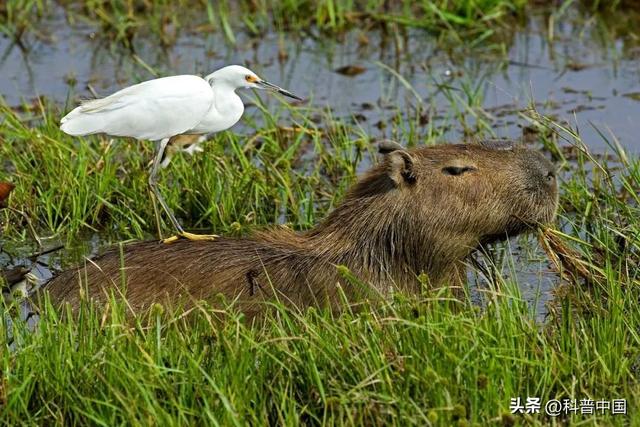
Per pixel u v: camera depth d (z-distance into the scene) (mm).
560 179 16188
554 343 11242
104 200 15586
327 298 12078
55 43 22828
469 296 12828
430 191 12508
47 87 20578
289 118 19344
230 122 14070
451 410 9719
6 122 17500
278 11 23312
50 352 10812
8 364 10758
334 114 19438
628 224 14180
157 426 9766
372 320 11070
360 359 10438
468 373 10195
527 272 13969
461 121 18219
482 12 22953
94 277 12586
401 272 12680
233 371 10328
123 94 13375
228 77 13969
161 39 22625
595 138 18125
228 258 12625
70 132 13266
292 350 10969
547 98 19766
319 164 17000
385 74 21234
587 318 12219
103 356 10656
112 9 24031
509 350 10609
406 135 18000
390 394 10070
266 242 12891
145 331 11859
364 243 12625
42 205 16016
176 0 24312
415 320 10977
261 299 12383
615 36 22469
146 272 12547
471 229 12625
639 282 12508
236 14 23938
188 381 10281
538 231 12922
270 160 17312
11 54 22328
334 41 22859
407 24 22953
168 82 13414
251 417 10117
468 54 22062
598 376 10617
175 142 14383
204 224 15977
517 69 21219
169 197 15938
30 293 13219
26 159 16672
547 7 23719
